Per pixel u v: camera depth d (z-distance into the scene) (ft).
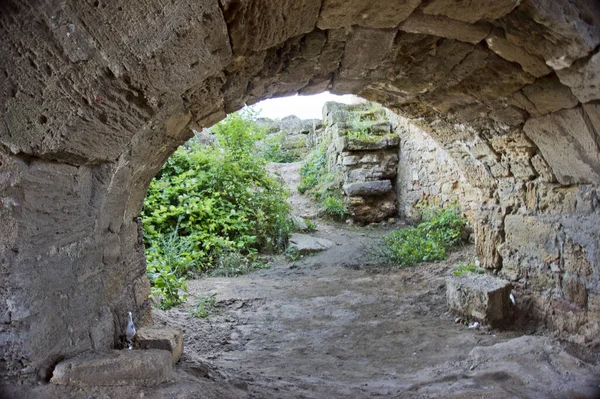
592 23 6.98
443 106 11.43
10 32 4.28
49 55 4.48
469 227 21.30
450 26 7.56
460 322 12.92
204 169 25.32
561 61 7.65
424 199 26.48
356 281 18.11
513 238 12.55
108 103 5.12
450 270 17.99
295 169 37.06
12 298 5.12
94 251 6.95
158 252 19.36
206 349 11.25
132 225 8.96
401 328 12.70
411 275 18.20
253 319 13.88
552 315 11.35
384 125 30.71
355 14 6.95
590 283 10.22
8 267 5.07
